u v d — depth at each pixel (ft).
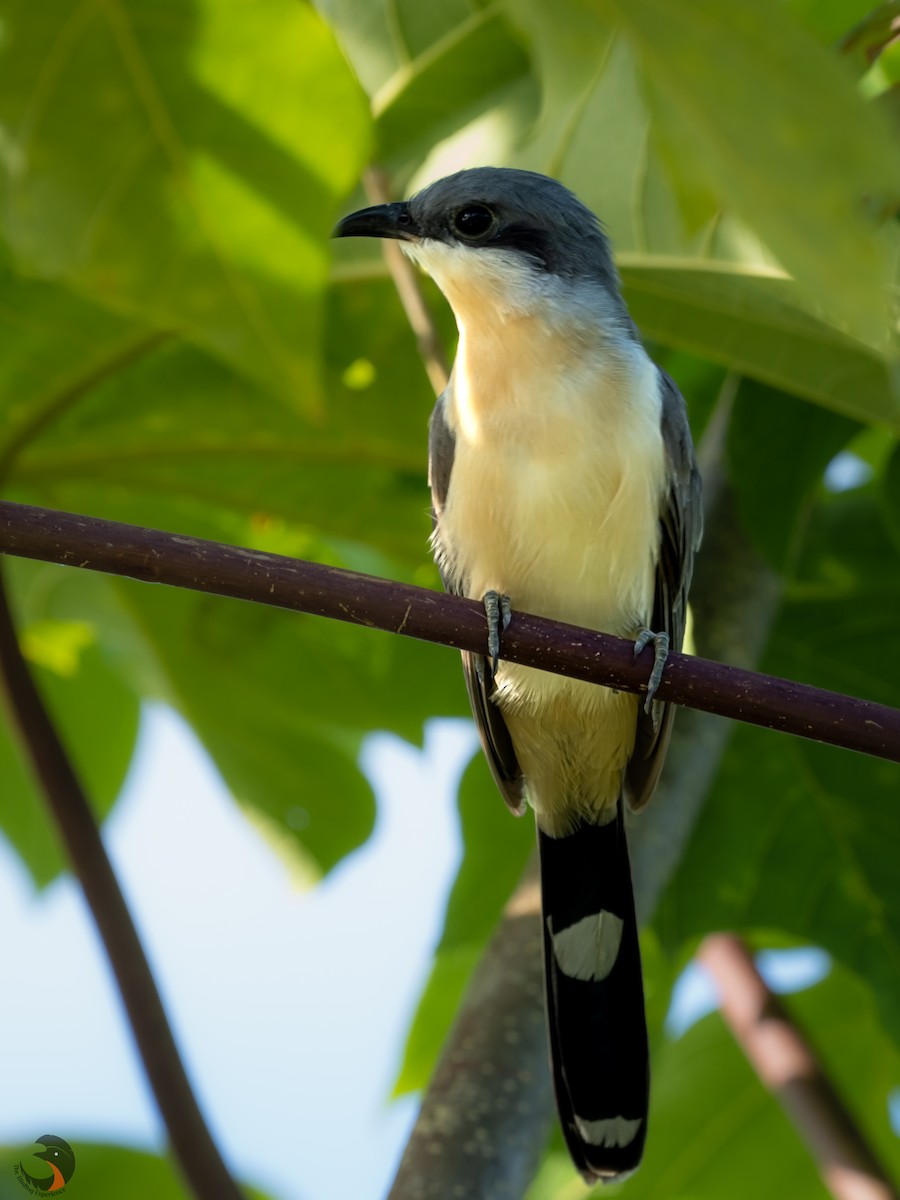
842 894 35.55
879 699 35.37
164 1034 26.32
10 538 19.01
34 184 20.93
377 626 20.40
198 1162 25.09
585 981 29.84
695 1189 38.65
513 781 31.78
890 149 13.07
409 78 30.27
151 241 21.07
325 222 20.97
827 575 35.04
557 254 29.07
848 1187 31.07
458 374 28.96
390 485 36.65
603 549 28.19
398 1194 23.44
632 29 13.70
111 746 43.39
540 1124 25.00
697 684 20.52
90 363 33.09
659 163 27.76
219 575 19.58
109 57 20.06
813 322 27.04
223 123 20.47
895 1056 38.68
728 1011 34.58
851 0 30.07
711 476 33.60
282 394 21.97
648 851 29.86
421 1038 37.24
